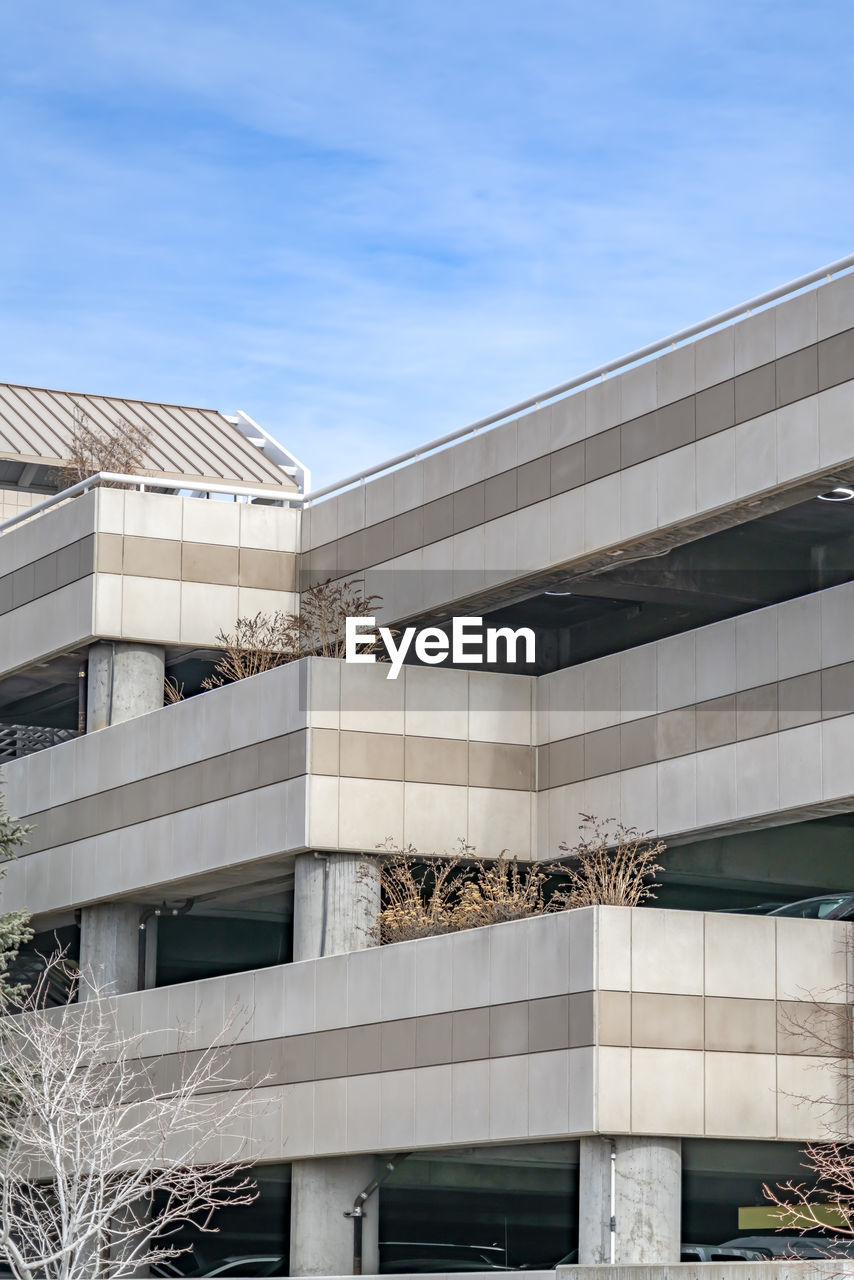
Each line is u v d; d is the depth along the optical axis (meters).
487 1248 35.44
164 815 35.12
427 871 33.69
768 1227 28.92
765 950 27.25
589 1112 26.16
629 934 26.73
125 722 36.50
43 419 54.44
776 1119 26.80
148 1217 34.44
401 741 32.66
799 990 27.33
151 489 51.00
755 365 29.14
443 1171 34.72
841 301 27.88
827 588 31.59
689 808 30.92
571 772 33.09
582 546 31.72
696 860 32.81
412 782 32.62
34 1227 26.27
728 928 27.16
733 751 30.33
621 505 31.09
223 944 43.91
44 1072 26.31
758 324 29.17
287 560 38.22
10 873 38.72
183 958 43.44
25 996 37.84
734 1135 26.56
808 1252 26.11
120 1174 33.53
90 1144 26.58
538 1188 34.44
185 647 37.69
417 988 29.59
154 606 37.19
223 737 34.00
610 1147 26.48
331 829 31.84
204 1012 33.31
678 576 34.00
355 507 36.91
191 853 34.34
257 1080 32.00
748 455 29.03
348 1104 30.38
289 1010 31.77
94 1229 24.31
